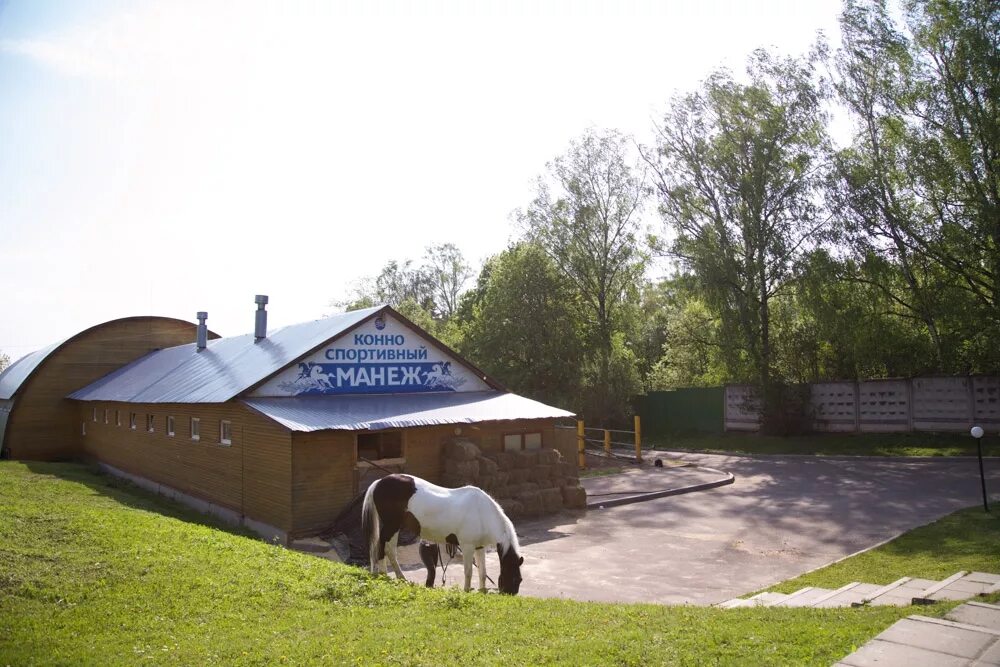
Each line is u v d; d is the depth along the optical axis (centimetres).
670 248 3512
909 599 846
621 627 678
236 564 902
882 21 2823
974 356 2761
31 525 1041
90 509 1283
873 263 2897
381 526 1044
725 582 1139
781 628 653
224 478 1753
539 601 825
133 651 600
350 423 1534
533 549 1407
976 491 1820
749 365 3397
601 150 4025
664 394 3869
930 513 1581
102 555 902
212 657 584
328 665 565
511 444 1891
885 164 2881
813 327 3303
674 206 3494
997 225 2514
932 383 2762
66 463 2783
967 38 2547
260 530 1574
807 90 3142
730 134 3309
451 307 7312
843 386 3052
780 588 1052
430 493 1037
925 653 529
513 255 3675
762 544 1392
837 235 2975
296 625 681
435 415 1705
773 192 3194
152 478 2200
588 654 579
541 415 1825
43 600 734
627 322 4128
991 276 2648
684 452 3238
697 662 552
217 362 2188
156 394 2147
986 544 1202
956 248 2653
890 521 1526
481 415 1759
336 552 1374
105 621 678
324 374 1809
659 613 753
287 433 1470
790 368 3462
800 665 529
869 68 2877
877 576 1077
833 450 2828
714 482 2159
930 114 2711
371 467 1592
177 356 2670
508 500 1689
